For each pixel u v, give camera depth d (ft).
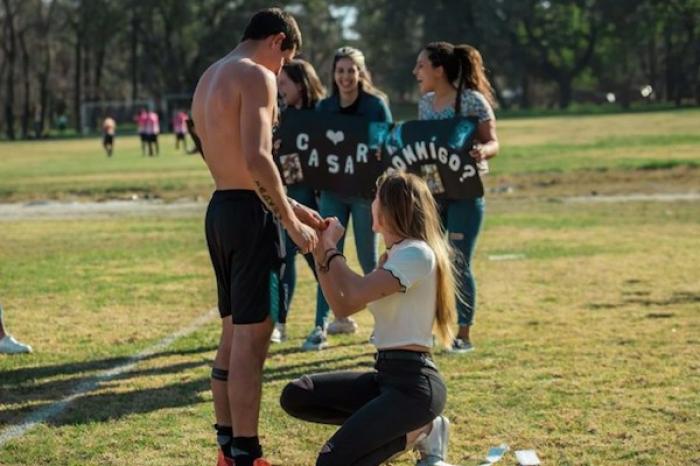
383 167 28.09
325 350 28.12
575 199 73.51
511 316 31.89
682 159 93.76
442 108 27.84
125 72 377.09
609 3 315.58
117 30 320.50
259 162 17.12
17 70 346.95
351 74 28.43
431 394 16.21
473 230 27.25
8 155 167.02
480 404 22.30
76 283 39.47
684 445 19.42
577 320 31.12
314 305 35.09
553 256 44.93
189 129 19.69
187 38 338.13
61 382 24.76
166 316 32.96
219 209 17.85
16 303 35.27
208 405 22.75
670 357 26.16
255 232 17.69
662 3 312.91
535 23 321.11
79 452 19.65
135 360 26.96
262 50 18.38
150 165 123.75
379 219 16.97
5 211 73.61
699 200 69.77
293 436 20.57
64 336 29.94
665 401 22.22
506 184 84.43
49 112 357.20
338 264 16.63
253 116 17.40
